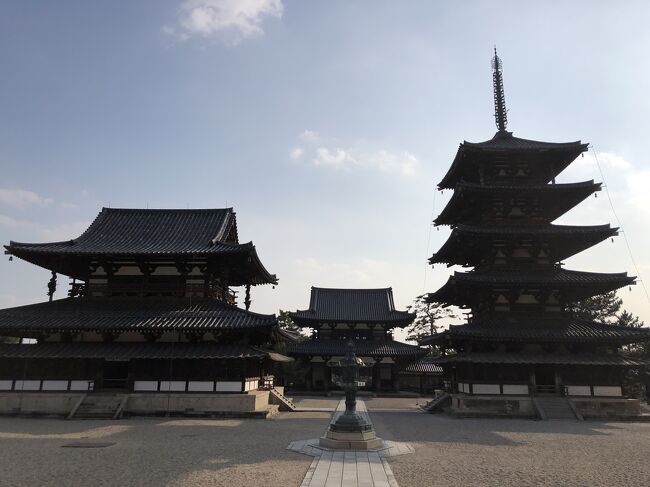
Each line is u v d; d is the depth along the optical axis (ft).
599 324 132.26
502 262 141.59
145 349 121.19
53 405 117.29
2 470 57.00
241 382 121.08
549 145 148.15
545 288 133.80
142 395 118.32
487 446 77.51
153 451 69.97
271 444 77.30
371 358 243.81
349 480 52.70
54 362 121.19
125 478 53.16
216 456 66.33
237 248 129.59
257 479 52.95
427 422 114.32
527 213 146.41
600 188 137.28
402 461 64.23
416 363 255.70
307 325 263.29
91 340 126.52
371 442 72.54
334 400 202.69
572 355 127.13
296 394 233.96
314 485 50.44
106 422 106.93
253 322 120.47
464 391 131.85
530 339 125.59
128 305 130.72
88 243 138.10
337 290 286.25
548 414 120.16
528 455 69.62
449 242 142.92
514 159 149.07
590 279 130.72
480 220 153.38
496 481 53.26
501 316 135.44
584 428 103.14
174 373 121.39
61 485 50.19
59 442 78.13
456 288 135.74
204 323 119.85
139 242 140.26
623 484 52.60
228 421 111.55
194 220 156.15
